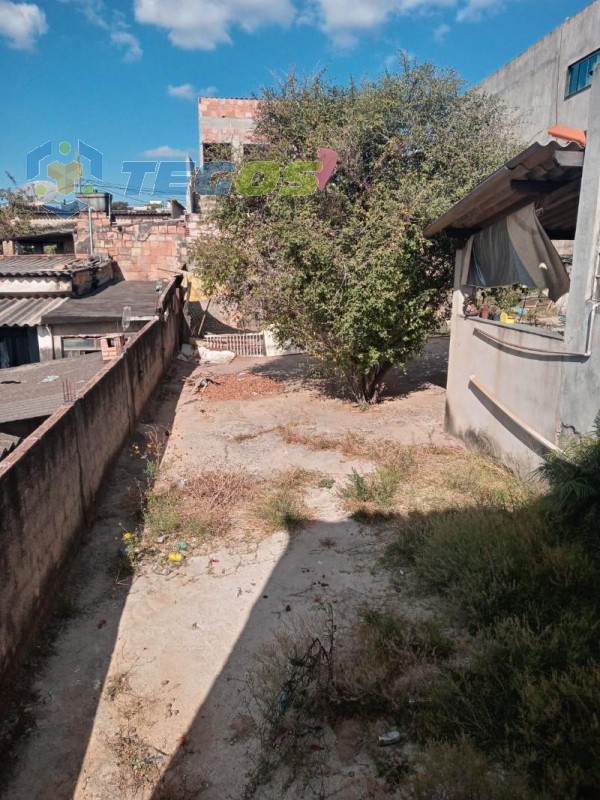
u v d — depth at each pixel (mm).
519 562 4172
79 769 3035
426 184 9242
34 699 3506
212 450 8227
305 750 3045
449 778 2637
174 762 3059
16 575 3689
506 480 6262
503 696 3105
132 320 11992
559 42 18125
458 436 8320
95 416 6195
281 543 5375
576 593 3848
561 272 5734
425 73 10977
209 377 13344
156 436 8672
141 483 6906
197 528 5590
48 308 13070
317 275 9148
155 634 4117
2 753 3123
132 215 23156
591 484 4309
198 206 20141
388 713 3221
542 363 5789
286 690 3359
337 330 9477
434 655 3533
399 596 4391
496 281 6969
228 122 19500
